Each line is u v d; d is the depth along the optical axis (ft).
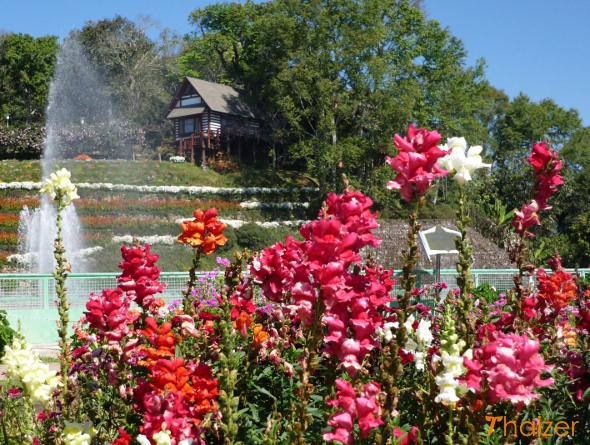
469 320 10.11
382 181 145.89
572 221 182.19
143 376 12.03
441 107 171.01
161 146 199.52
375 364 12.00
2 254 112.37
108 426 11.52
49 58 232.73
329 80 147.74
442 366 9.52
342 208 10.10
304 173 186.70
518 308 11.91
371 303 9.91
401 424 11.30
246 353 12.23
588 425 12.28
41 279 53.01
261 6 208.33
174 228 137.80
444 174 9.60
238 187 167.73
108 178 154.61
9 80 229.04
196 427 9.61
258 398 12.14
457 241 10.25
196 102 192.24
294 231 150.71
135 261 12.75
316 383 12.14
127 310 11.93
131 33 211.20
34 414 13.08
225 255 120.37
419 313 16.76
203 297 33.09
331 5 151.74
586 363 12.94
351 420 8.72
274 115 181.57
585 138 228.63
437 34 173.17
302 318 9.47
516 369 8.46
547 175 11.56
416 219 9.50
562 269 15.66
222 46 221.05
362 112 160.04
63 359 12.12
